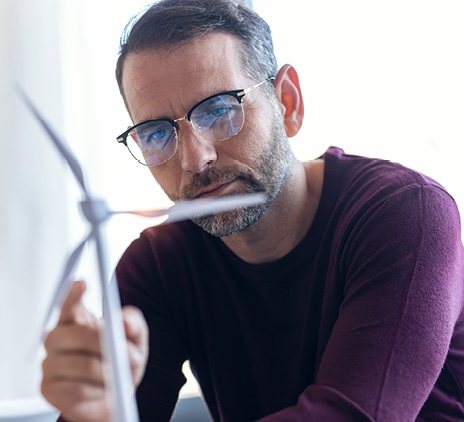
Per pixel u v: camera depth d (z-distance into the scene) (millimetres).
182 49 1060
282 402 1198
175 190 1120
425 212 1007
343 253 1077
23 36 2434
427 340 905
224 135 1067
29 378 2424
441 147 2271
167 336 1256
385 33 2283
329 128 2309
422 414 1067
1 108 2424
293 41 2289
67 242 2463
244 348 1230
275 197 1117
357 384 858
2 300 2422
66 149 662
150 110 1083
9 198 2434
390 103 2291
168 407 1239
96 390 791
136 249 1318
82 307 810
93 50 2457
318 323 1156
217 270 1245
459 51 2256
